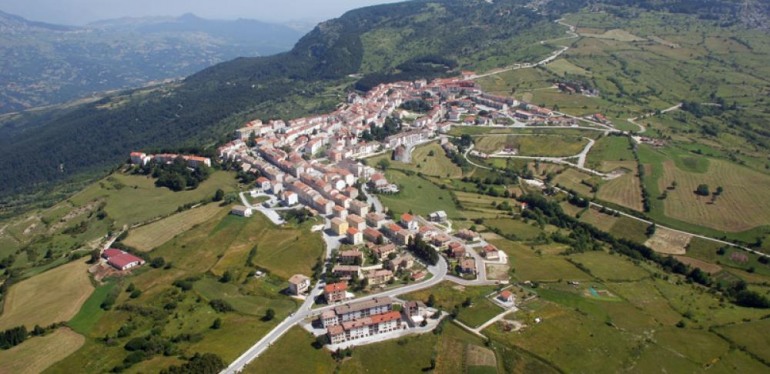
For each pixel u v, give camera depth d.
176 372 198.38
